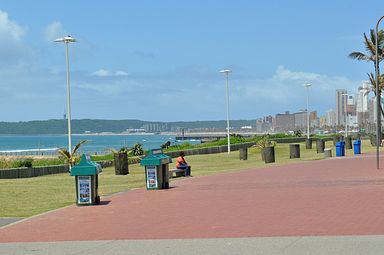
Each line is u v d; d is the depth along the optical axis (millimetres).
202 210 15180
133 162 43656
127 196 19422
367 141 77062
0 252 10438
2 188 23812
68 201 18938
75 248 10602
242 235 11312
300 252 9445
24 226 13445
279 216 13602
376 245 9766
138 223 13375
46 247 10797
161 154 21828
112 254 9945
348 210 14180
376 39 30688
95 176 17188
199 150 54719
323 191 18828
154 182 21234
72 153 38156
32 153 93812
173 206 16250
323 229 11602
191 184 23266
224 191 19969
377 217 12938
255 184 22234
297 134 93438
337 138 63156
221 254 9562
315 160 38688
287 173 27562
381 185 20297
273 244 10219
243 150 45781
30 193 21625
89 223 13641
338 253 9234
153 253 9891
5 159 42188
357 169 28734
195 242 10727
